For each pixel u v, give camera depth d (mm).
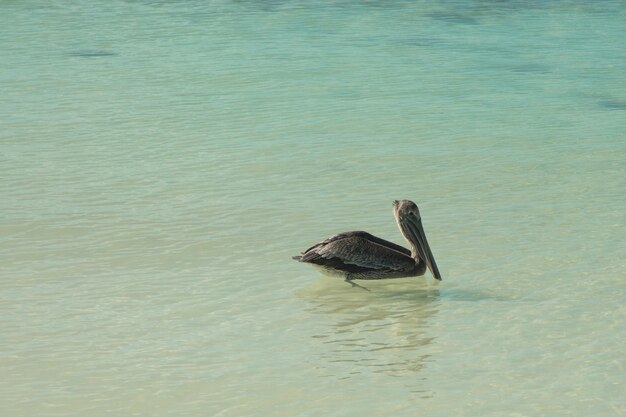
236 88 52875
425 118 46906
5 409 19734
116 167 38062
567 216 32406
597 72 57750
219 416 19531
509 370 21578
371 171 37875
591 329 23703
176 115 46781
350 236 26875
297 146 41500
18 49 62969
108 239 30125
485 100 50781
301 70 57781
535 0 84562
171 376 21328
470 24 73938
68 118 45906
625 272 27375
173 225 31453
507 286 26641
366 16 76938
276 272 27703
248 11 78438
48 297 25656
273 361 22125
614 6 81312
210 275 27359
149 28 70812
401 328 24000
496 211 33000
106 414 19625
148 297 25766
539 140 42875
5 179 36281
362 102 50094
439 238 30422
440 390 20672
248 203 33781
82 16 75438
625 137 43438
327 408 19891
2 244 29562
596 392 20484
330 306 25438
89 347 22734
